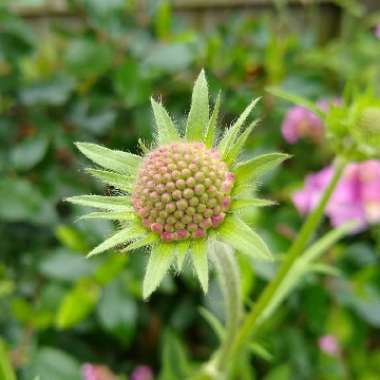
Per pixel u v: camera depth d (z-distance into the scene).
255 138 0.16
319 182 0.15
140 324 0.16
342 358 0.16
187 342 0.17
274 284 0.10
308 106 0.10
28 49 0.16
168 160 0.08
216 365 0.11
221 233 0.08
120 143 0.16
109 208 0.08
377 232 0.16
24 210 0.14
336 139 0.10
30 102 0.16
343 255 0.15
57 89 0.16
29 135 0.16
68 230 0.14
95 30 0.17
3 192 0.14
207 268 0.07
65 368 0.13
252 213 0.13
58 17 0.21
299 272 0.11
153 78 0.16
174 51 0.15
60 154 0.17
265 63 0.17
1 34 0.16
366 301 0.15
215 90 0.16
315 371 0.15
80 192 0.15
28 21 0.21
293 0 0.22
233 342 0.11
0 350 0.10
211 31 0.21
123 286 0.14
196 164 0.08
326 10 0.23
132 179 0.08
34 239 0.16
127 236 0.08
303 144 0.18
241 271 0.12
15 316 0.14
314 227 0.10
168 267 0.08
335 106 0.10
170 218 0.08
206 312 0.11
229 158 0.08
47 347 0.14
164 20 0.16
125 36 0.17
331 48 0.19
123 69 0.15
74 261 0.14
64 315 0.13
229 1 0.22
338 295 0.15
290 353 0.15
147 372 0.16
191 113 0.08
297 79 0.17
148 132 0.15
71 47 0.16
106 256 0.14
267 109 0.17
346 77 0.18
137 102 0.15
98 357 0.16
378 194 0.15
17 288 0.15
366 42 0.19
